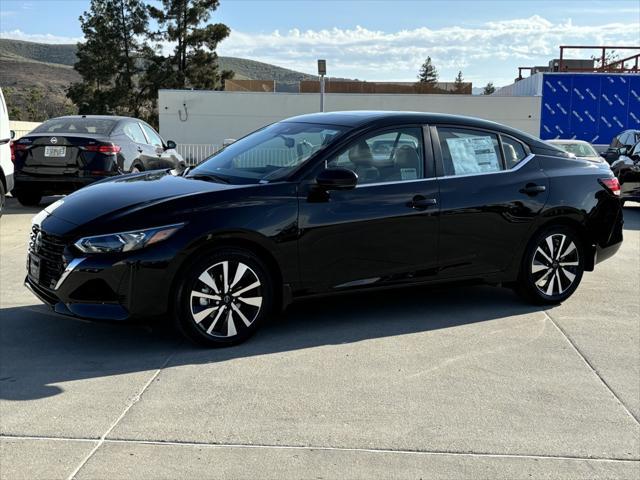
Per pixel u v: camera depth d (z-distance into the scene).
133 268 4.25
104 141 10.48
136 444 3.25
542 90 28.89
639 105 28.39
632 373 4.32
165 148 12.73
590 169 5.95
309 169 4.79
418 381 4.11
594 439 3.42
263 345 4.70
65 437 3.31
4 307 5.53
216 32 54.47
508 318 5.46
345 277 4.90
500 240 5.45
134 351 4.55
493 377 4.20
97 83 55.59
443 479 3.00
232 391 3.90
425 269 5.19
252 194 4.59
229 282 4.55
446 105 31.50
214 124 32.88
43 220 4.69
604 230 5.87
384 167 5.07
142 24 53.47
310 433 3.41
